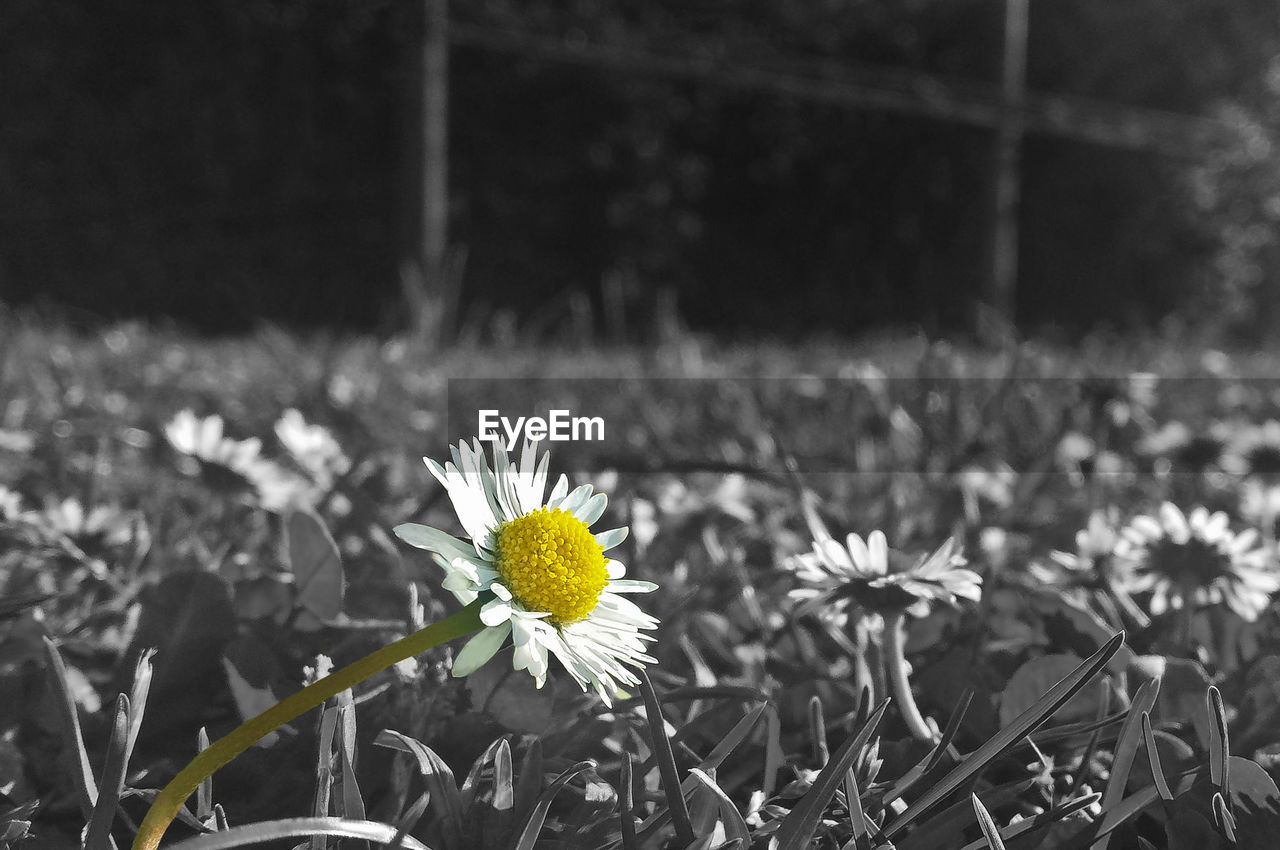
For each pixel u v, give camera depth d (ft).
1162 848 0.67
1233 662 0.84
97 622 0.83
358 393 2.42
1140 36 10.22
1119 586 0.87
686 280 8.98
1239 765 0.64
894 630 0.70
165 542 1.01
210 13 6.71
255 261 6.85
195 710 0.72
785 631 0.84
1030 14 10.09
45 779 0.70
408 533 0.60
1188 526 0.81
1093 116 8.93
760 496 1.53
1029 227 10.24
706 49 7.07
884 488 1.63
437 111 4.54
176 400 2.39
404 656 0.60
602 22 7.53
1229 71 10.45
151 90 6.62
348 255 7.06
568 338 6.38
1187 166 10.27
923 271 9.68
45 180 6.40
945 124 9.62
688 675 0.83
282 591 0.80
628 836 0.63
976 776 0.64
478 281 8.15
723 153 9.18
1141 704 0.65
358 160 7.11
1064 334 9.30
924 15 9.37
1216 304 10.39
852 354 4.27
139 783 0.69
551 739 0.71
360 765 0.68
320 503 1.13
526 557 0.60
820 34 9.16
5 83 6.31
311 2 6.86
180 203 6.70
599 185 8.54
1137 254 10.33
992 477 1.71
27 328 3.47
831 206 9.51
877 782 0.69
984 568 1.01
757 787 0.72
